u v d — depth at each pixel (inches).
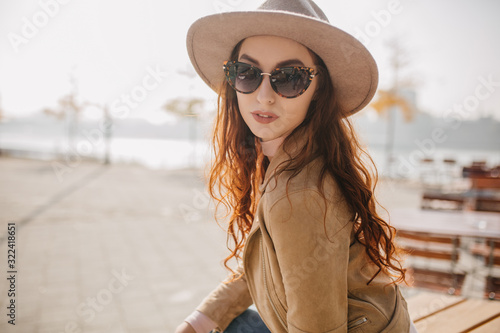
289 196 30.3
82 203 350.0
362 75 38.9
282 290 34.9
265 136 38.1
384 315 36.3
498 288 119.8
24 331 118.0
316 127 37.6
